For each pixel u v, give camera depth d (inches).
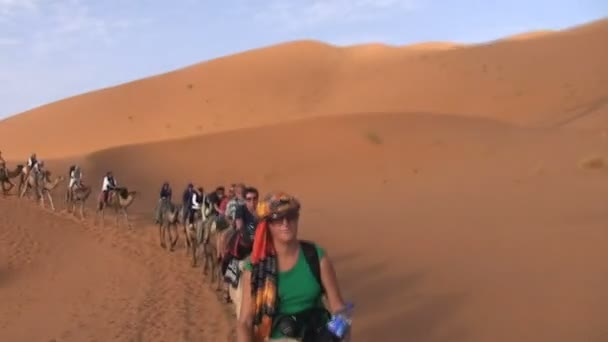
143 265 741.9
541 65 3051.2
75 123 3727.9
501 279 444.1
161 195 878.4
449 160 1504.7
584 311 356.8
